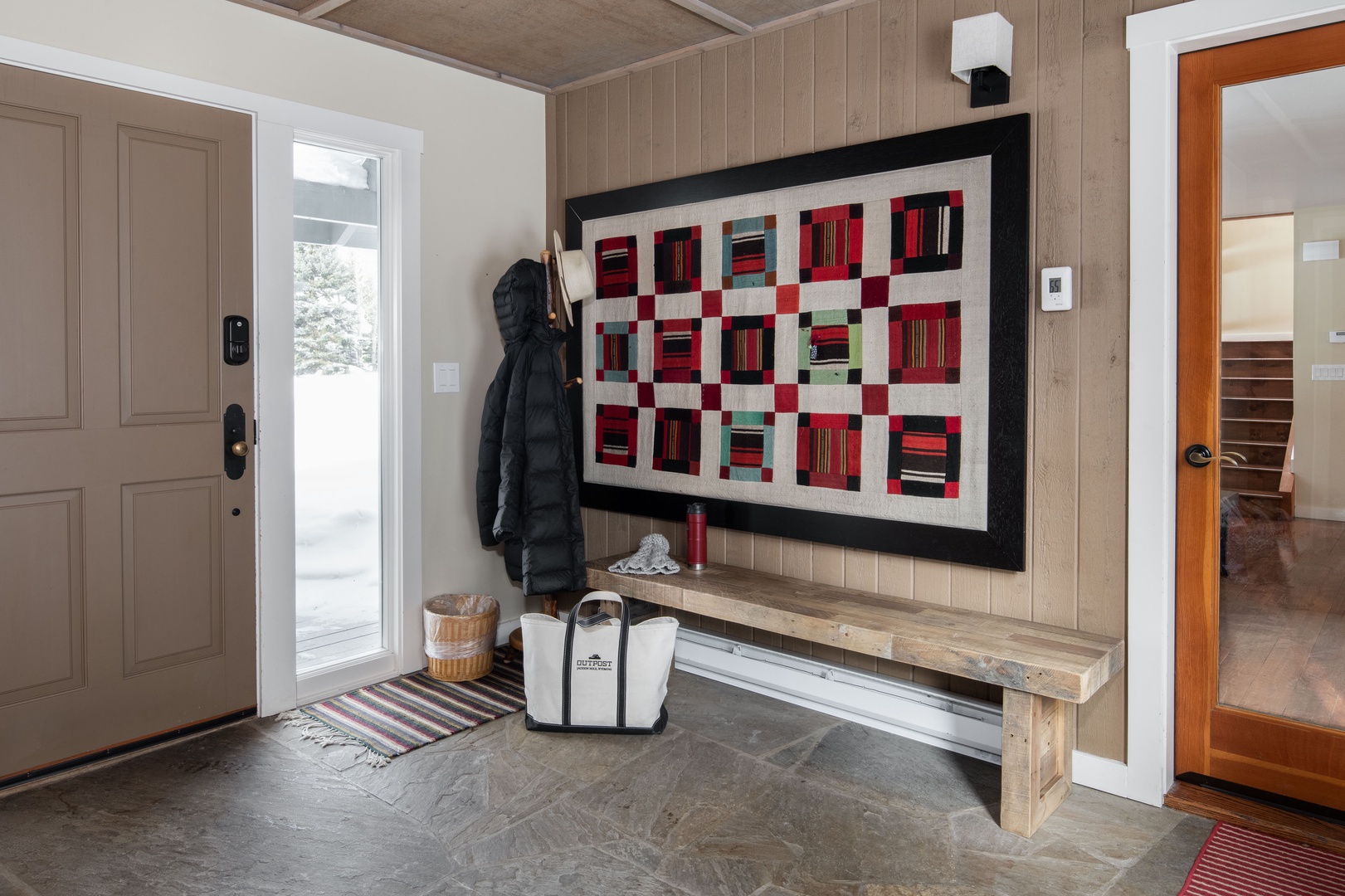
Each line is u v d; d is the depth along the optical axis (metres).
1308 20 2.07
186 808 2.33
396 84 3.18
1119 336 2.36
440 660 3.21
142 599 2.65
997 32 2.37
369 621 3.28
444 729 2.82
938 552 2.67
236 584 2.85
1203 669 2.37
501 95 3.55
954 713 2.65
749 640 3.23
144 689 2.67
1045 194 2.46
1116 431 2.38
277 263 2.88
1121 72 2.32
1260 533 2.27
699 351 3.23
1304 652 2.23
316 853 2.12
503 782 2.48
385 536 3.27
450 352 3.41
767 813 2.30
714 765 2.57
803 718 2.92
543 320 3.30
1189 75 2.29
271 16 2.84
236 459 2.82
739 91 3.11
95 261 2.51
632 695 2.75
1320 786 2.22
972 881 2.00
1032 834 2.19
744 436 3.11
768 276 3.02
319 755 2.64
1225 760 2.36
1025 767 2.19
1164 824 2.26
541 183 3.74
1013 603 2.59
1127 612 2.38
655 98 3.36
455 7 2.84
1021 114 2.46
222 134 2.75
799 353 2.96
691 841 2.17
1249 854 2.10
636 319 3.43
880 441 2.79
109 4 2.50
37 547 2.45
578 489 3.44
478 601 3.43
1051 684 2.12
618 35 3.09
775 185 2.97
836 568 2.96
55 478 2.47
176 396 2.69
